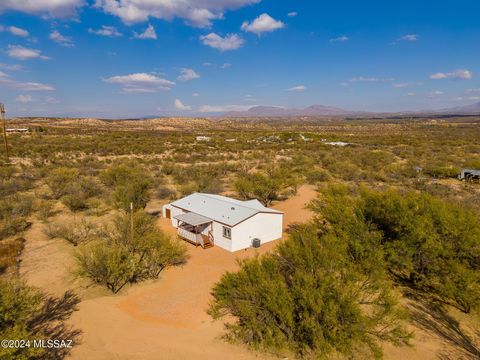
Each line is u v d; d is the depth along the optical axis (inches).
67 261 700.7
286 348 404.2
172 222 991.6
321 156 2524.6
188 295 574.6
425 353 418.0
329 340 369.1
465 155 2568.9
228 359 399.5
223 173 1873.8
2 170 1587.1
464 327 477.4
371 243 569.9
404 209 588.7
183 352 412.8
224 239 808.3
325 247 475.8
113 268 566.6
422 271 569.9
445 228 548.4
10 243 772.6
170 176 1771.7
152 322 490.3
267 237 860.6
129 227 729.0
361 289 450.3
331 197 804.6
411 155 2642.7
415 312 506.0
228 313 512.4
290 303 389.4
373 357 404.2
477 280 494.6
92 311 513.0
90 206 1136.2
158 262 652.7
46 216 991.6
